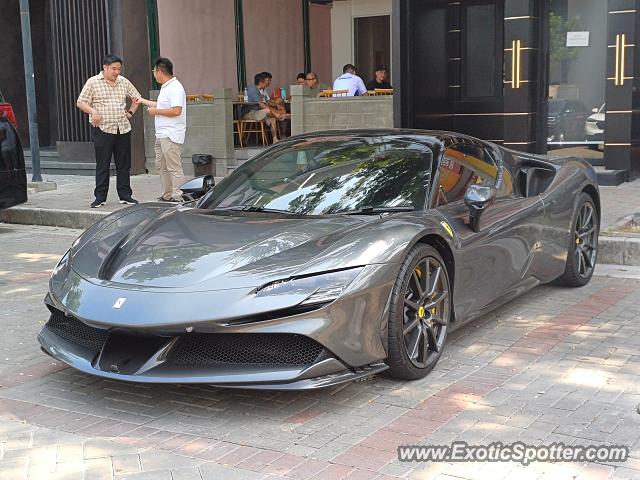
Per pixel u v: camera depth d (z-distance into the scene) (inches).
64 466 135.5
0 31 637.9
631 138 419.8
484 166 211.0
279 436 145.2
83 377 180.7
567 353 186.9
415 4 464.1
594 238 252.7
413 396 162.4
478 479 126.1
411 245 164.2
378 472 129.5
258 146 550.3
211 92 608.4
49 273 292.5
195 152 530.9
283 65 670.5
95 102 399.2
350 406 158.1
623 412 151.6
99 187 406.3
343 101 482.3
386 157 198.8
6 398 168.9
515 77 432.1
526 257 212.4
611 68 415.2
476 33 499.2
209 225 180.4
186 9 581.9
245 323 146.7
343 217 180.2
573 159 252.2
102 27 536.1
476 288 190.5
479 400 159.3
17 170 366.9
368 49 676.1
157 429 150.4
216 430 149.0
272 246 163.6
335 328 150.4
